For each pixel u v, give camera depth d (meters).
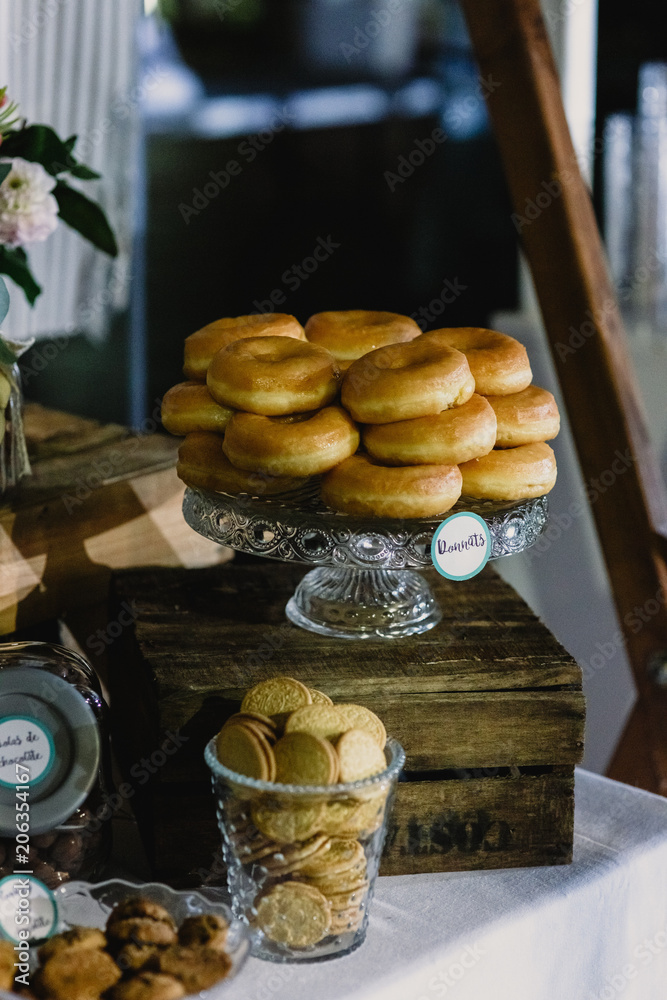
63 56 1.85
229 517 0.92
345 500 0.88
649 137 2.07
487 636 0.98
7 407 1.03
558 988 0.89
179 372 3.32
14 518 1.05
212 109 3.25
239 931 0.73
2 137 1.08
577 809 1.02
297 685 0.82
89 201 1.19
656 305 2.15
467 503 0.94
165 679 0.88
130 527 1.16
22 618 1.08
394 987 0.76
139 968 0.69
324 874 0.76
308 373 0.92
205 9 3.15
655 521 1.46
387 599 1.01
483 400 0.92
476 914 0.85
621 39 2.05
